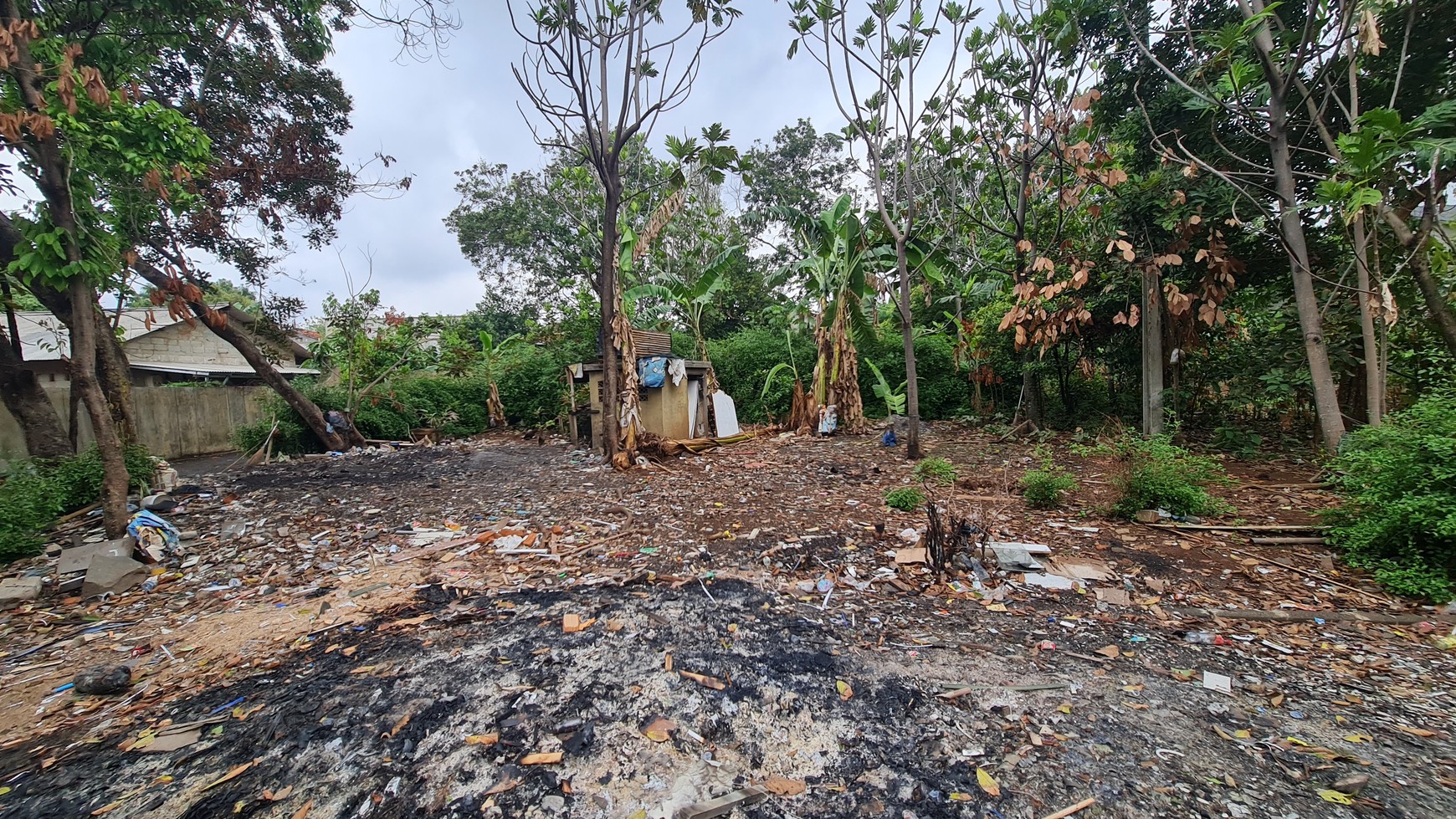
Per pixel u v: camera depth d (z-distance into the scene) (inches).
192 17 287.7
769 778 81.0
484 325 935.0
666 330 618.2
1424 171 213.8
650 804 76.2
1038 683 104.0
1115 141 332.2
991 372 430.6
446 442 501.7
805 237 429.7
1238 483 233.9
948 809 74.8
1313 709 96.1
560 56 274.4
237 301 717.3
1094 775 80.4
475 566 171.3
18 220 200.2
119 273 222.5
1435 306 201.5
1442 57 225.9
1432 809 73.5
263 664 117.0
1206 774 80.8
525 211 844.0
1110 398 403.9
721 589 148.7
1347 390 290.5
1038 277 340.8
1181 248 290.5
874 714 95.0
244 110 400.8
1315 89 241.1
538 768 83.1
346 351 482.6
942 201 446.0
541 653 115.5
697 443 361.1
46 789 81.7
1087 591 144.7
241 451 440.5
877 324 543.8
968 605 138.1
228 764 86.2
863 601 140.5
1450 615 127.6
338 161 447.8
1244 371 302.8
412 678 107.7
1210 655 114.7
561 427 503.2
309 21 379.2
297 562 182.4
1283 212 238.4
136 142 214.8
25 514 191.6
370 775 82.6
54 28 235.6
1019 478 262.7
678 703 98.3
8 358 257.0
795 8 305.9
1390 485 147.2
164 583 168.6
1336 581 147.9
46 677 116.1
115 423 270.1
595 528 205.6
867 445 374.0
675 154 306.0
